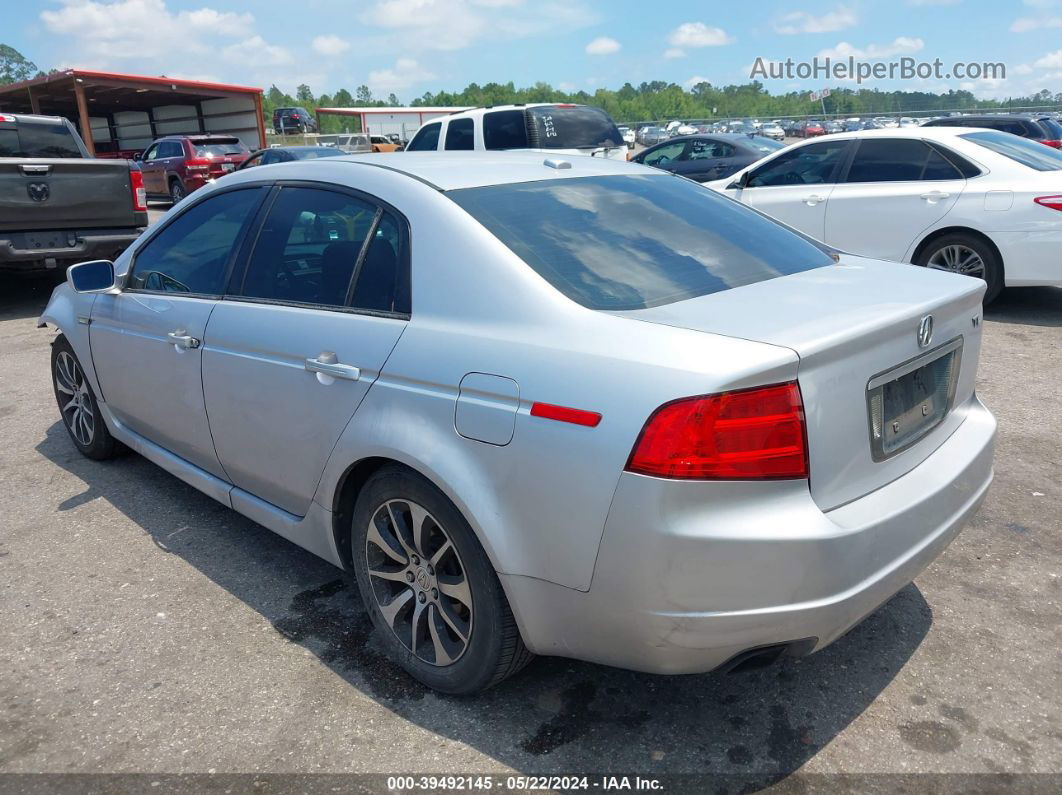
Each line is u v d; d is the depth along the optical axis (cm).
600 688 278
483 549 245
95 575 359
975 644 294
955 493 261
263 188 346
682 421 205
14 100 2984
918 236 756
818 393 217
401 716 267
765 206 852
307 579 353
